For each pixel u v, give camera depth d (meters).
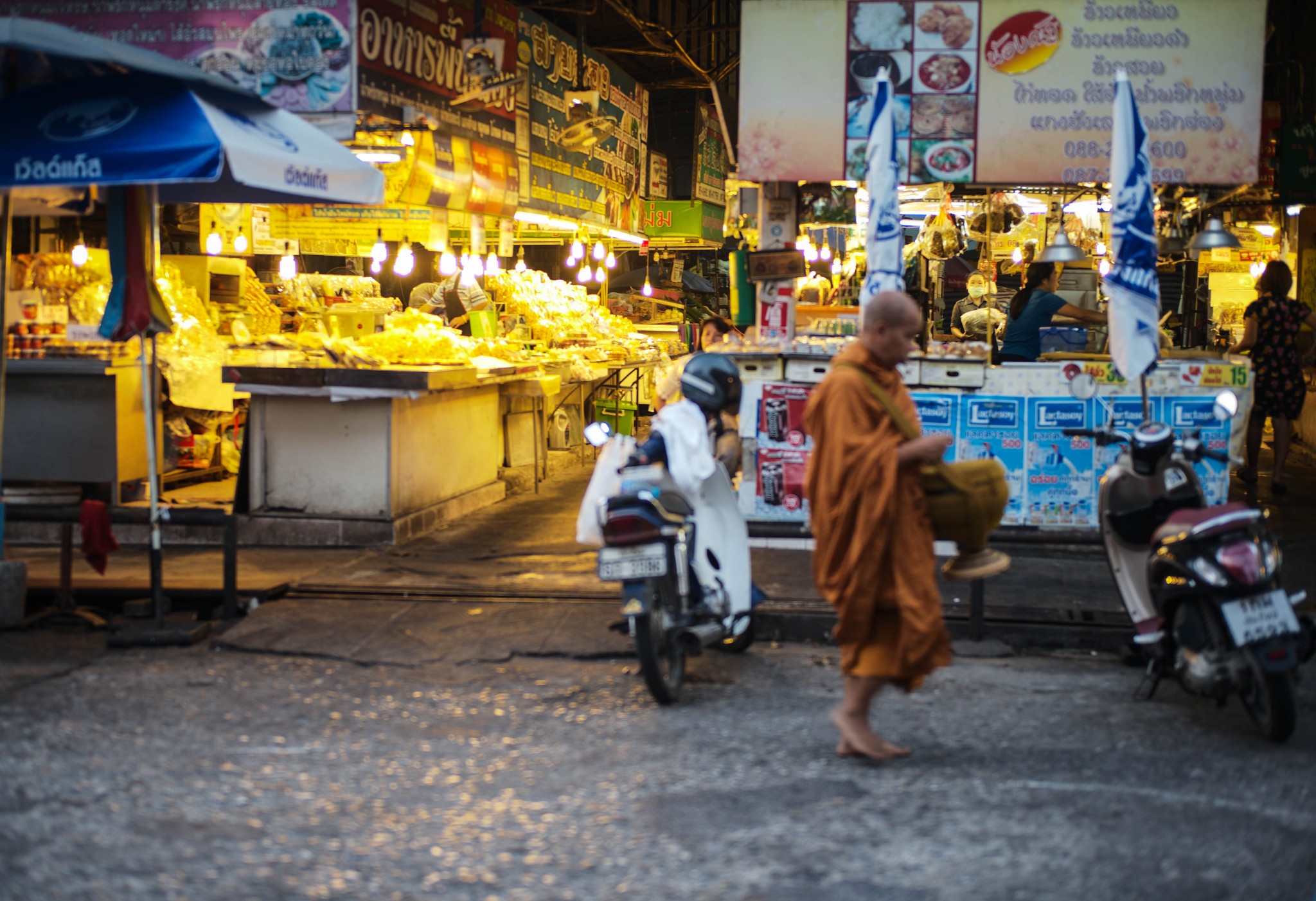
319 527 8.54
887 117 7.08
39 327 8.59
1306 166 10.96
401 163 9.19
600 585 7.33
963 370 8.19
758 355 8.10
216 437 10.41
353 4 8.33
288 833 3.94
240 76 8.50
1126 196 6.18
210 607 6.98
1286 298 10.80
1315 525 9.20
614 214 15.03
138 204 6.61
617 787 4.36
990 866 3.69
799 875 3.63
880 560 4.38
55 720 5.07
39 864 3.68
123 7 8.64
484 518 9.81
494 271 12.81
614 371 14.79
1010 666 6.07
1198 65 7.98
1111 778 4.46
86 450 8.68
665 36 19.05
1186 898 3.50
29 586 6.94
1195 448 5.52
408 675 5.80
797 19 8.08
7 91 6.84
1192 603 4.90
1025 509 8.25
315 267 16.08
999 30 8.01
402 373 8.32
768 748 4.80
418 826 4.01
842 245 16.45
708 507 5.94
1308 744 4.86
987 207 11.92
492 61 10.17
